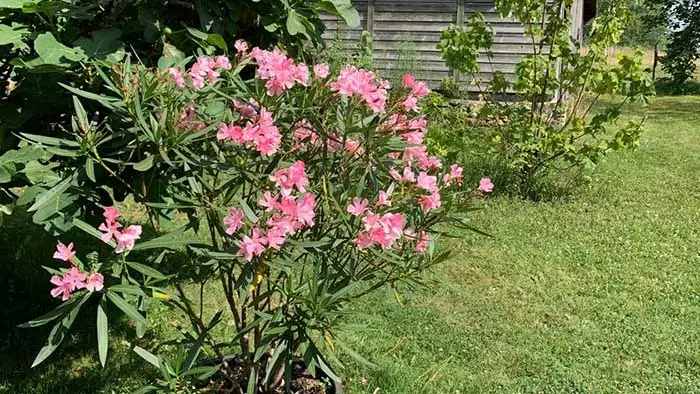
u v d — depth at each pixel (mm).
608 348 3863
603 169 8078
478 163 6918
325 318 2180
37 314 3818
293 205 1999
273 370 2695
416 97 2441
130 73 2172
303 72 2184
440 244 5250
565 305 4375
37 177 2441
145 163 2049
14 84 2990
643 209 6496
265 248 2049
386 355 3635
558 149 6688
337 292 2145
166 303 2588
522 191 6805
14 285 4047
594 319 4207
